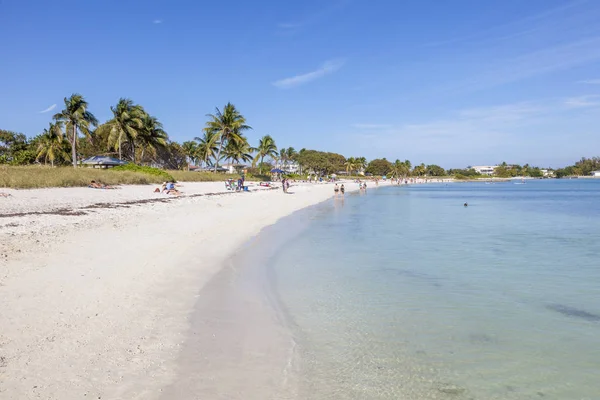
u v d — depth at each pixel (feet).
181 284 30.71
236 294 29.58
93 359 17.90
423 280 35.45
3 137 259.19
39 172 110.42
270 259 42.55
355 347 21.56
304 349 21.07
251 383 17.29
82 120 185.68
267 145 320.09
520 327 24.86
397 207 123.65
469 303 29.22
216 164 247.50
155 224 56.59
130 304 25.13
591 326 25.13
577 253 48.67
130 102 205.36
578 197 192.24
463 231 68.28
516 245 54.29
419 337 23.08
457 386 17.90
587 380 18.67
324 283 33.91
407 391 17.34
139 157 239.91
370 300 29.53
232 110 246.27
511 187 370.73
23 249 34.60
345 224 76.59
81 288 26.61
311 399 16.43
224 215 76.28
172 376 17.30
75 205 71.82
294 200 136.56
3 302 22.80
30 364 16.84
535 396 17.25
